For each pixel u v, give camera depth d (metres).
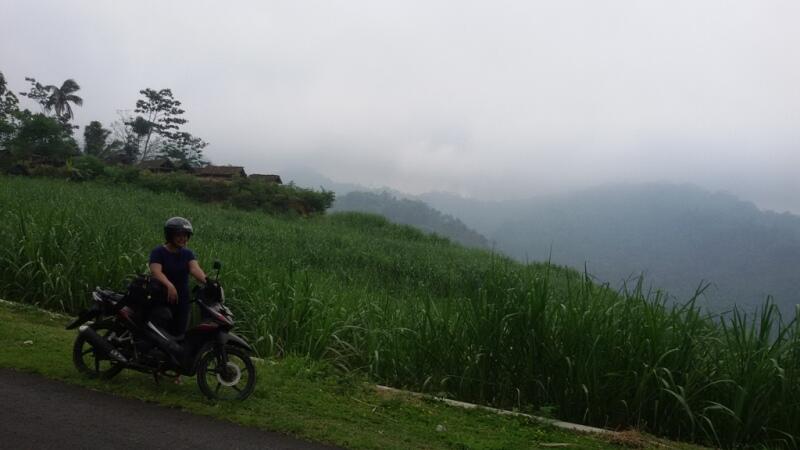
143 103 80.81
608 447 5.82
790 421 6.46
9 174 40.22
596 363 6.73
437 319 8.08
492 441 5.51
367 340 8.52
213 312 5.63
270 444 4.66
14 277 9.73
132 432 4.54
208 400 5.51
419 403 6.63
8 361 5.90
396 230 43.75
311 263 21.67
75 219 11.83
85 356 6.48
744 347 6.70
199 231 23.41
